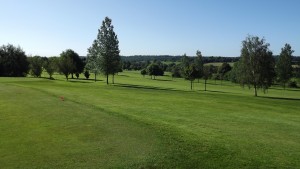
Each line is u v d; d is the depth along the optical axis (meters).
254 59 68.06
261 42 68.62
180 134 16.23
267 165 12.33
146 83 104.62
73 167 11.10
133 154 12.49
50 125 17.34
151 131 16.12
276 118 27.56
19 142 14.12
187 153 12.97
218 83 126.88
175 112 26.77
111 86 65.69
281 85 125.25
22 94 31.98
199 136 16.38
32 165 11.28
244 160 12.71
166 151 12.98
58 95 32.22
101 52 83.19
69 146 13.48
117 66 84.62
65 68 107.06
